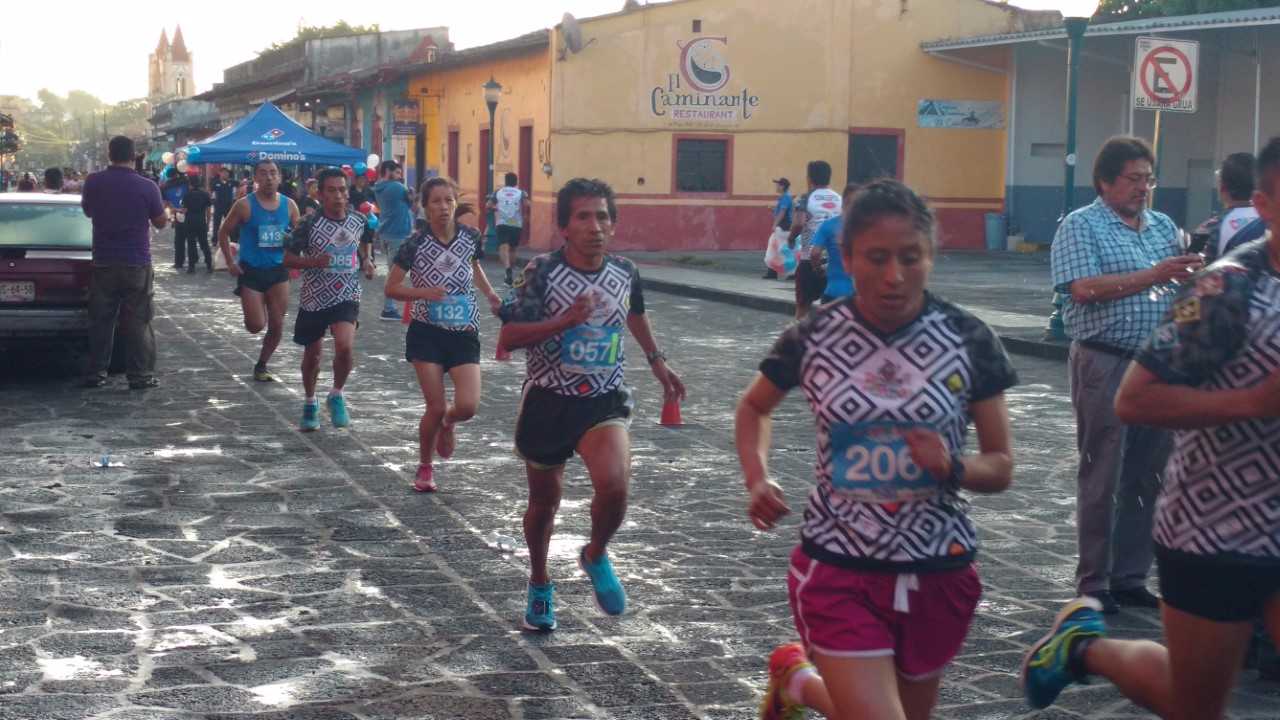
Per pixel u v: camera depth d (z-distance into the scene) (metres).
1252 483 3.37
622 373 5.52
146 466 8.84
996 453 3.39
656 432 10.53
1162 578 3.55
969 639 5.67
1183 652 3.52
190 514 7.61
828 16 35.38
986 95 36.19
